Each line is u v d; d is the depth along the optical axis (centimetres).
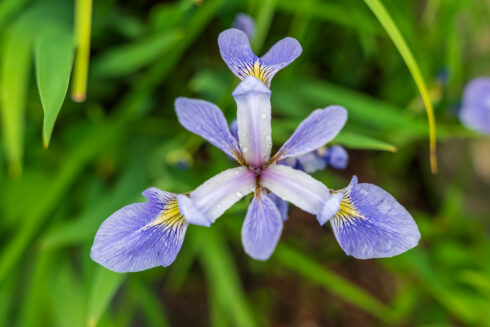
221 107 32
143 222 24
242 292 41
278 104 34
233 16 34
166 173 32
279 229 24
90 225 31
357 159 41
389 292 42
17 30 31
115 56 32
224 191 25
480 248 37
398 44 26
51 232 32
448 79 34
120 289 35
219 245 34
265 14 30
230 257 41
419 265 34
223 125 25
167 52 31
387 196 24
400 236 24
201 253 35
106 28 34
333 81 40
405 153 41
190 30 31
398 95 38
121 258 24
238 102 25
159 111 36
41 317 33
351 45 38
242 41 25
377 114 33
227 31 25
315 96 34
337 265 42
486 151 38
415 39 35
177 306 41
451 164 40
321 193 25
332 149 27
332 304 42
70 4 32
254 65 26
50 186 32
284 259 34
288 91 34
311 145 25
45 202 31
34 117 35
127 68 32
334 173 40
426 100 27
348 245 25
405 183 43
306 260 34
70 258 34
